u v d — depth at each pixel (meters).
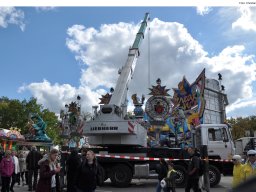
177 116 31.44
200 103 33.16
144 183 18.55
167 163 11.34
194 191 10.91
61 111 32.75
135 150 17.03
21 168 17.27
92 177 7.39
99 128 16.11
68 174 8.22
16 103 83.19
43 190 6.98
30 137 42.12
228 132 17.02
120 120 16.11
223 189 15.09
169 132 30.50
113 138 16.56
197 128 17.77
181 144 22.02
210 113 48.38
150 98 27.62
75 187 7.43
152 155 16.95
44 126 43.16
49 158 7.15
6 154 12.57
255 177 1.30
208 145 16.83
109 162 16.44
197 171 10.82
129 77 19.28
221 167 16.66
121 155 17.00
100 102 31.59
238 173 7.49
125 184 15.95
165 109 27.27
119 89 18.08
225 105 51.59
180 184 15.84
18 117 82.31
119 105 17.33
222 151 16.78
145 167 16.06
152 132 26.88
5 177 12.41
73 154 8.25
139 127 16.86
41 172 6.98
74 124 30.97
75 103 31.72
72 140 19.69
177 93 36.69
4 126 82.38
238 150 39.94
